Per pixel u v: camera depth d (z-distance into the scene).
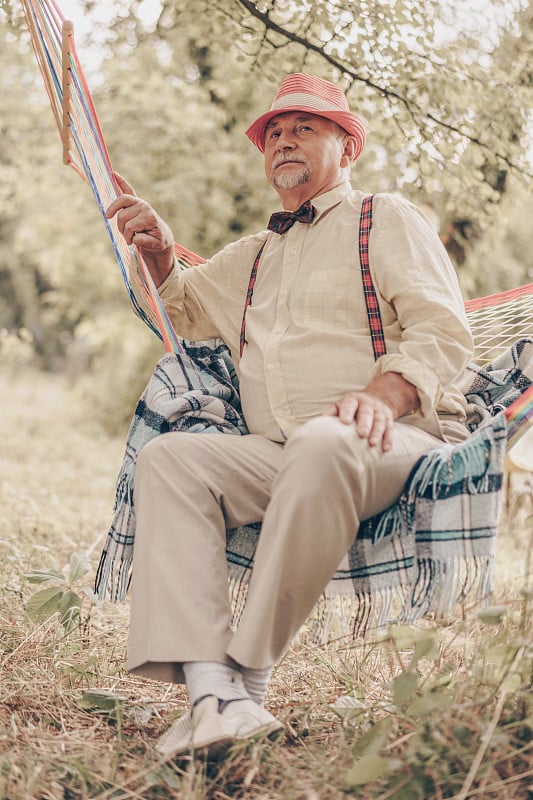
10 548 4.00
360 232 2.56
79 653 2.94
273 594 2.05
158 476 2.27
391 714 2.27
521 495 3.43
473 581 2.21
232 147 8.98
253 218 9.17
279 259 2.73
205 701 2.02
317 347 2.50
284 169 2.72
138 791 1.96
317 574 2.08
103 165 2.80
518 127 4.98
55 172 9.73
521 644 2.16
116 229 2.89
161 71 8.87
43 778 2.04
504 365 2.81
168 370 2.62
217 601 2.16
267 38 4.68
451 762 1.96
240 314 2.82
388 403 2.23
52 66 2.90
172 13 5.24
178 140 8.80
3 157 9.79
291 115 2.73
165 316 2.73
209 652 2.08
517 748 2.02
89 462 7.80
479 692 2.19
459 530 2.21
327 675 2.77
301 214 2.66
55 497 5.46
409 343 2.34
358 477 2.11
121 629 3.22
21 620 3.13
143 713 2.46
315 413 2.48
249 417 2.58
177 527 2.22
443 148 4.87
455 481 2.22
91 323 11.28
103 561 2.52
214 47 5.08
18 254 15.34
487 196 5.16
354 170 5.60
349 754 2.12
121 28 5.88
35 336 17.00
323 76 4.69
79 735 2.33
